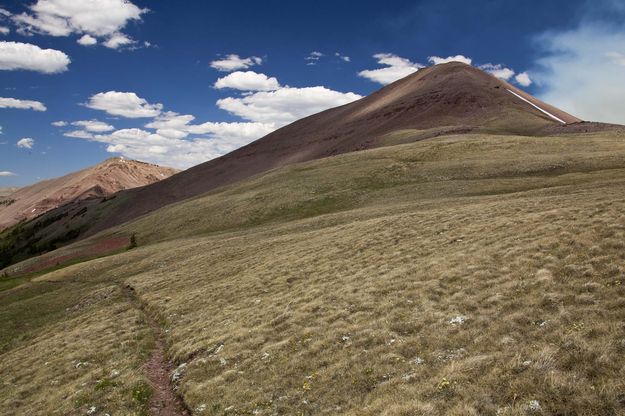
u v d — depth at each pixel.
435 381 15.19
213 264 50.16
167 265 57.94
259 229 69.44
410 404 13.91
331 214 65.62
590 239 24.36
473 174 73.81
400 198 68.38
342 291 28.11
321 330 23.09
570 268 21.38
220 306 33.59
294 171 109.12
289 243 49.62
